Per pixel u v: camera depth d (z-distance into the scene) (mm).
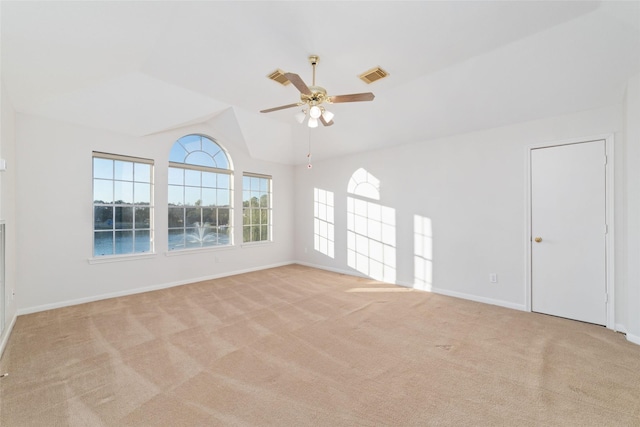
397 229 4730
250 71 3277
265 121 4887
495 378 2059
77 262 3641
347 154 5473
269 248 6027
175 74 3381
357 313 3371
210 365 2217
